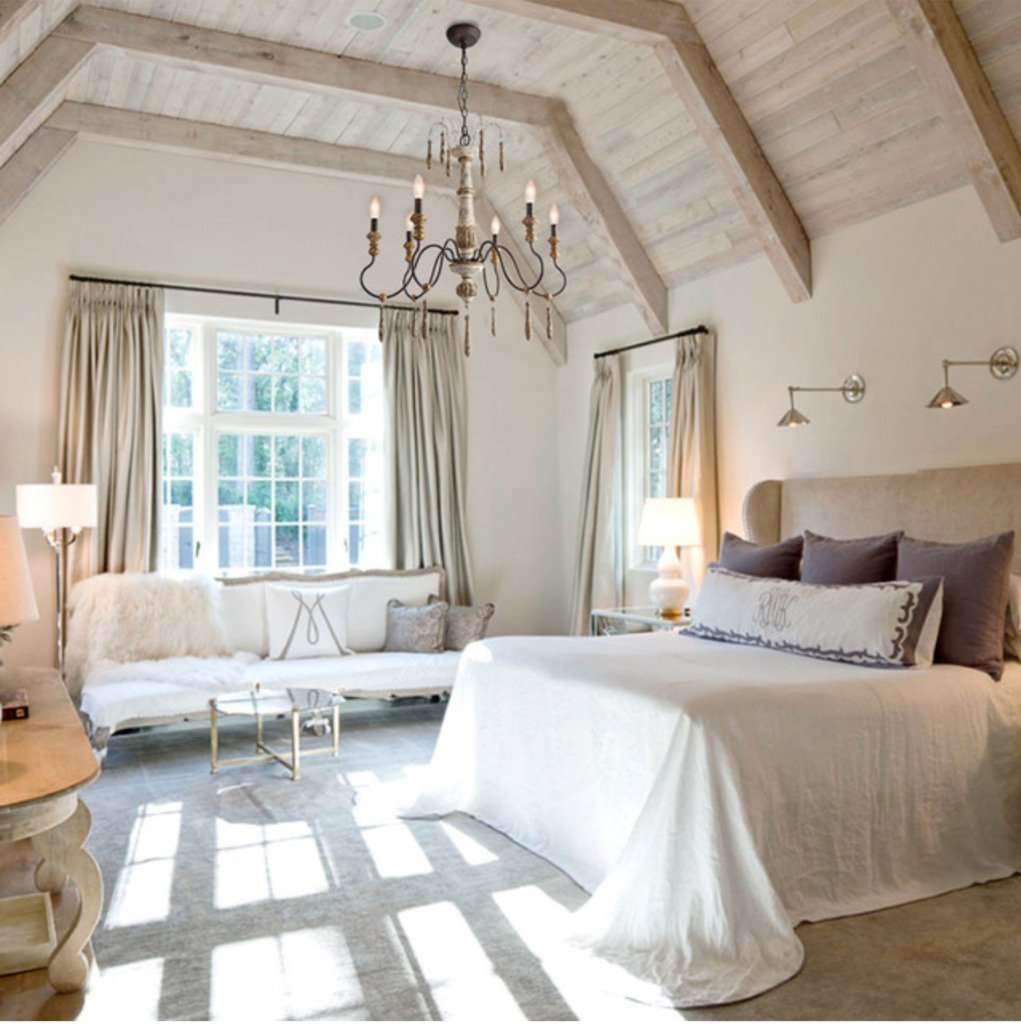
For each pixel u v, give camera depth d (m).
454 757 3.83
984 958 2.46
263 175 5.72
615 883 2.62
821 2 3.78
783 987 2.32
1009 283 3.76
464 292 3.43
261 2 4.10
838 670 3.16
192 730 5.23
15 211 5.09
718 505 5.29
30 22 3.71
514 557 6.53
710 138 4.44
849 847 2.79
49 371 5.16
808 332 4.71
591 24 4.02
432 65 4.69
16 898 2.60
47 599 5.11
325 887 2.99
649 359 5.81
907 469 4.19
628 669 3.18
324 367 6.06
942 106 3.59
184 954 2.53
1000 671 3.20
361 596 5.70
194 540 5.68
